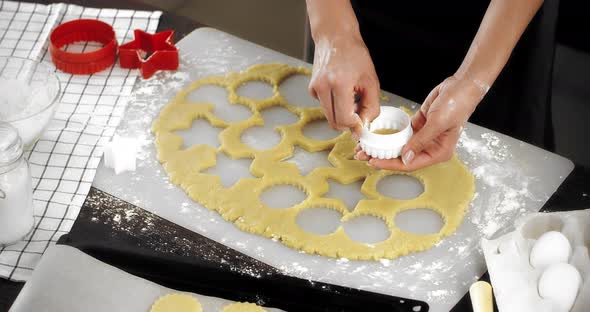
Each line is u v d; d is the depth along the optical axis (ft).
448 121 5.11
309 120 5.72
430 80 6.43
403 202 5.24
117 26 6.24
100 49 5.90
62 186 5.26
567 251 4.71
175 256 4.94
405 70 6.47
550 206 5.20
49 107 5.30
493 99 6.31
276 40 9.04
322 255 4.98
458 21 6.20
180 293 4.73
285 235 5.04
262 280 4.85
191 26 6.27
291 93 5.88
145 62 5.85
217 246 5.00
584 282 4.62
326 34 5.34
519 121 6.27
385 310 4.74
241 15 9.34
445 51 6.31
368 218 5.18
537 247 4.73
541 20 5.98
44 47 6.11
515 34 5.15
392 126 5.35
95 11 6.32
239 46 6.16
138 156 5.46
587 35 7.00
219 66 6.02
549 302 4.58
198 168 5.39
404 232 5.08
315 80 5.24
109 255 4.97
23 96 5.59
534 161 5.43
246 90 5.90
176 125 5.64
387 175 5.40
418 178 5.38
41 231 5.05
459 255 4.98
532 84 6.20
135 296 4.70
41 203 5.17
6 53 6.06
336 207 5.23
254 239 5.05
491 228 5.10
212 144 5.60
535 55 6.11
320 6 5.41
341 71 5.19
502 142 5.54
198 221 5.12
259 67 6.00
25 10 6.33
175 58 5.92
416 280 4.87
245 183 5.33
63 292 4.67
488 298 4.67
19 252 4.95
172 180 5.32
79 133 5.56
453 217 5.14
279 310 4.67
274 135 5.65
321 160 5.51
